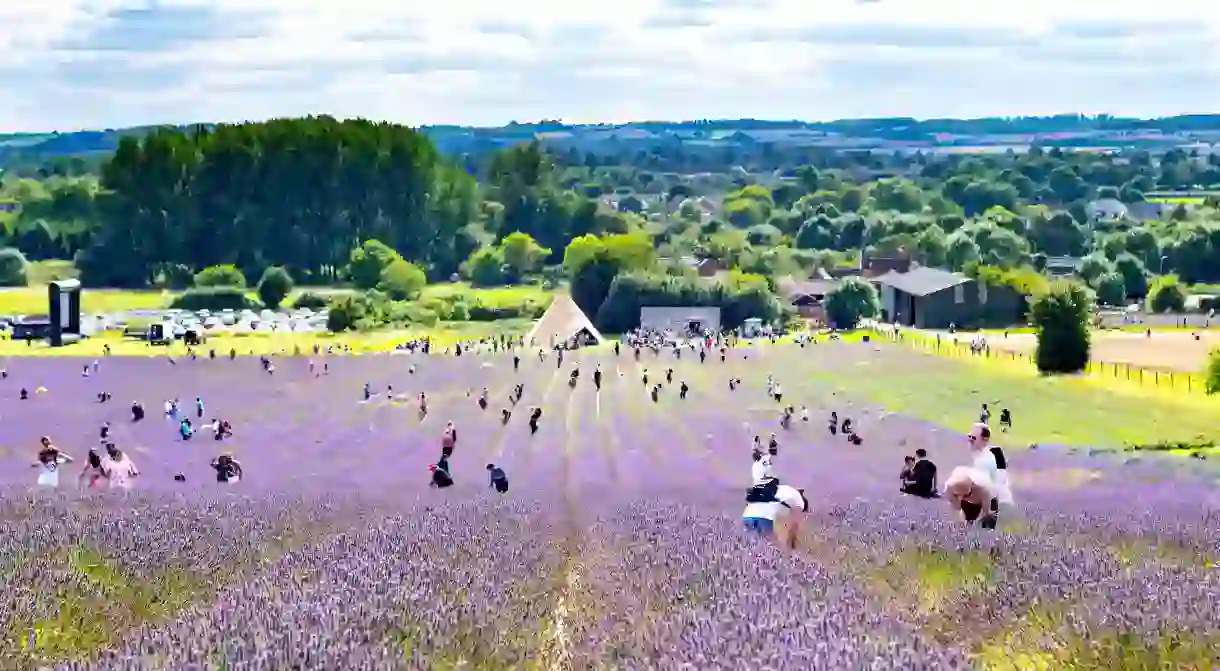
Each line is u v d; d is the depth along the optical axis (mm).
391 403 91188
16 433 71750
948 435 69688
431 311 194875
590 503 29734
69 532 18219
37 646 11648
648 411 86688
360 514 23797
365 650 10242
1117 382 93750
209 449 63469
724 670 9922
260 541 18469
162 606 13867
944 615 13133
